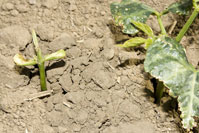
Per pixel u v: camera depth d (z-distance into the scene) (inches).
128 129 31.4
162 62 30.0
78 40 34.2
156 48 30.2
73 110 31.8
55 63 32.9
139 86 33.0
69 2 35.5
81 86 32.4
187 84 29.9
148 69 30.0
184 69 30.0
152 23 35.4
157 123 32.1
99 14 35.4
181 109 29.8
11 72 32.4
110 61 33.6
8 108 31.5
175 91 29.8
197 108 29.7
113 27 34.9
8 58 32.7
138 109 32.0
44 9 35.0
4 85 32.1
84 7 35.6
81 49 33.8
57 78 32.6
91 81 32.6
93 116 31.8
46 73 32.7
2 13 34.7
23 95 31.9
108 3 35.9
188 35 35.4
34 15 34.8
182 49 30.5
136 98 32.5
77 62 33.0
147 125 31.6
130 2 33.1
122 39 34.6
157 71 29.9
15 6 35.0
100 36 34.4
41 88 32.2
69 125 31.5
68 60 33.3
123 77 33.0
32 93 32.1
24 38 33.3
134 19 32.2
